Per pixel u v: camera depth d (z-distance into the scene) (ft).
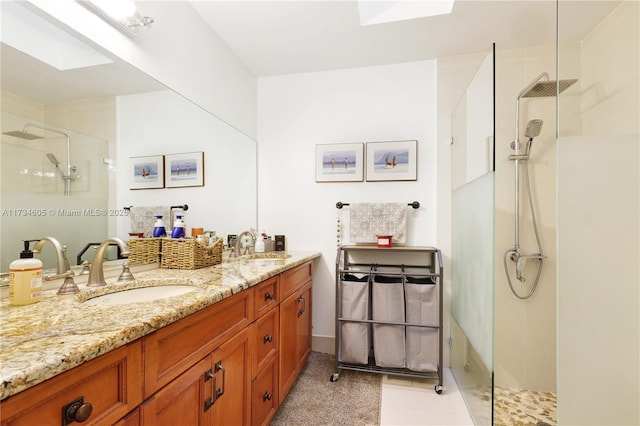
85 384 1.97
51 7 3.34
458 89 7.21
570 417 3.78
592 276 3.77
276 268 5.04
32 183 3.25
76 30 3.60
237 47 7.00
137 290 3.90
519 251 6.67
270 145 8.37
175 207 5.42
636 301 3.72
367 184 7.77
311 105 8.16
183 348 2.89
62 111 3.55
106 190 4.16
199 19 5.94
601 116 5.75
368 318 6.65
